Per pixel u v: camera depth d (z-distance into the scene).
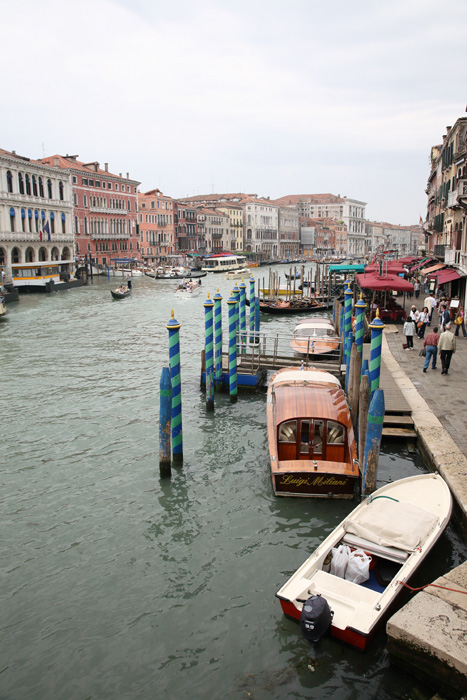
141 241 88.81
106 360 22.45
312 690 6.08
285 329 30.58
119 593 7.84
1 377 19.64
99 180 76.06
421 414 12.52
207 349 15.19
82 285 60.84
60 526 9.59
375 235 190.62
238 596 7.70
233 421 14.67
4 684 6.36
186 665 6.55
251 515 9.82
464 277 24.77
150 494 10.66
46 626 7.23
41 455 12.52
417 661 5.79
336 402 11.36
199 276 72.56
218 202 117.81
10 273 51.59
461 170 30.64
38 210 59.84
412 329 19.42
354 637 6.29
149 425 14.39
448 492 8.89
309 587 6.85
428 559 8.02
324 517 9.73
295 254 139.50
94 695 6.21
